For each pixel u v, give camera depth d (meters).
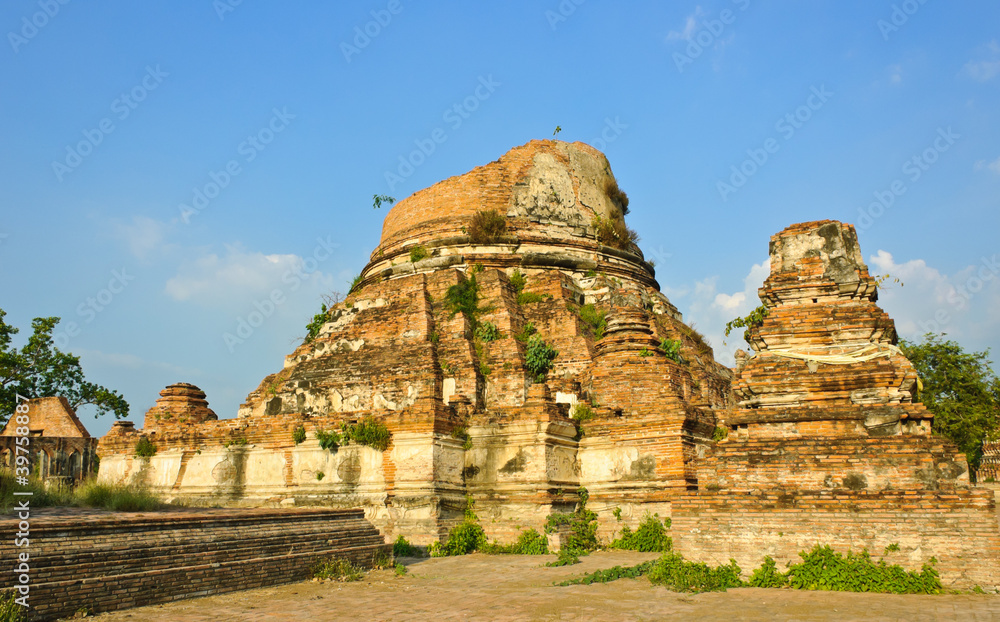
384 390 27.48
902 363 15.59
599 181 38.09
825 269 16.56
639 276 36.50
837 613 11.64
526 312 30.59
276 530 16.44
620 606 13.09
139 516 14.34
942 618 11.05
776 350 16.05
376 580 16.84
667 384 25.73
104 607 12.73
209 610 13.27
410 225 36.75
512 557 21.30
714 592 13.90
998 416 39.44
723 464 15.16
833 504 14.05
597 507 24.09
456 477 23.84
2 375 44.31
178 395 34.03
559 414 24.28
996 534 12.99
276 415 26.81
